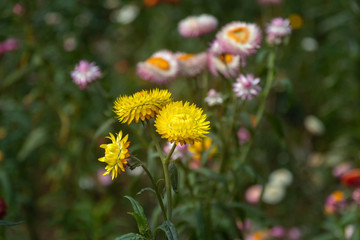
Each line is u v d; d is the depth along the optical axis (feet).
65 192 4.43
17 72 4.28
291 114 5.86
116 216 4.58
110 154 2.28
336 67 5.32
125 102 2.31
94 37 5.76
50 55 4.40
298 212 4.84
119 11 5.92
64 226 3.97
